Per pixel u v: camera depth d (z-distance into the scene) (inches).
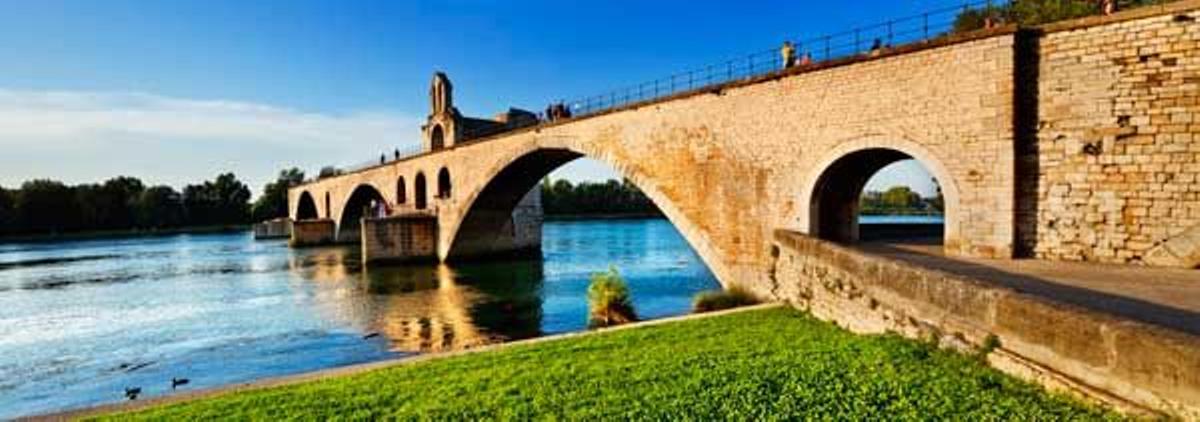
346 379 441.4
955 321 384.5
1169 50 534.3
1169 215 536.4
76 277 1776.6
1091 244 573.9
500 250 1952.5
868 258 499.8
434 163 1951.3
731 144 870.4
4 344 931.3
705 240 910.4
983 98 616.7
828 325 552.7
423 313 1092.5
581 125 1205.7
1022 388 314.7
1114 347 268.7
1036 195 602.2
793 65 812.0
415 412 348.8
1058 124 590.2
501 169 1539.1
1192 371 233.3
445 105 2375.7
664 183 989.8
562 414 334.6
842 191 832.3
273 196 5044.3
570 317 1029.8
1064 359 297.0
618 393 363.6
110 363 810.8
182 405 401.7
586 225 4072.3
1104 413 270.7
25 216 3789.4
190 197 5078.7
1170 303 385.1
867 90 707.4
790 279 704.4
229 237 3983.8
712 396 350.0
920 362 381.4
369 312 1111.6
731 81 864.9
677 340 509.0
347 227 2950.3
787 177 792.9
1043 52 599.5
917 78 665.6
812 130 762.8
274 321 1055.0
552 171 1653.5
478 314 1074.1
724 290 867.4
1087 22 573.3
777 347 461.1
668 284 1293.1
